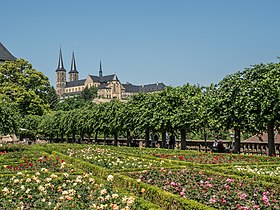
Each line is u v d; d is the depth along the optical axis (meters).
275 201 8.38
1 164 16.22
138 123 31.88
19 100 53.91
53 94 97.06
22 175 11.62
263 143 26.25
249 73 22.17
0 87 54.62
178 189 9.71
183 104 28.53
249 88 21.28
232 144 30.67
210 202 8.22
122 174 12.75
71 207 7.89
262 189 9.66
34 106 56.62
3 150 26.73
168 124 28.98
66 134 48.69
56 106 93.44
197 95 28.47
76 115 45.22
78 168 16.03
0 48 71.50
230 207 8.05
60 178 10.95
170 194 9.15
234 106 21.77
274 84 20.05
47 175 12.07
